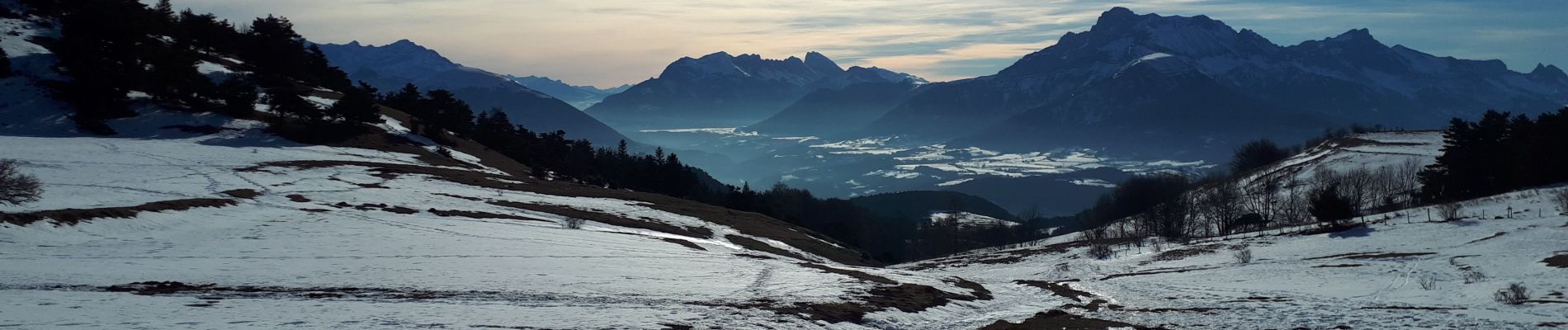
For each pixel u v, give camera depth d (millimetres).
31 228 59469
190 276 44406
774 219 135250
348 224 77938
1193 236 113688
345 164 134875
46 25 195125
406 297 40219
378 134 166000
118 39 171750
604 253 64125
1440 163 143500
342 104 165500
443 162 155375
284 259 53938
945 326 42750
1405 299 52812
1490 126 147750
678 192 183000
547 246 67312
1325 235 92875
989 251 124125
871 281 53969
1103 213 195250
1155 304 54719
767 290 47031
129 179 104250
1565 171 118312
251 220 77375
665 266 57781
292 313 34594
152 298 37188
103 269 46219
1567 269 58719
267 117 168250
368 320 33344
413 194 108625
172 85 166875
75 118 150250
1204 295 59812
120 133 147250
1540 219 87062
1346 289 59531
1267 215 136375
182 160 126375
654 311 38125
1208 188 175500
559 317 35531
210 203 82500
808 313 39969
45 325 30266
